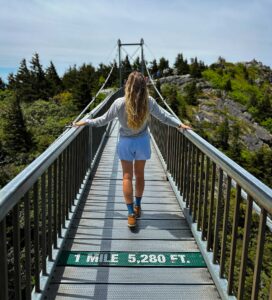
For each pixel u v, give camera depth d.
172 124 3.71
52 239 3.13
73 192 4.07
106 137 9.76
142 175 3.73
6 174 28.39
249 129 66.56
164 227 3.75
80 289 2.68
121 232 3.61
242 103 79.12
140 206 4.02
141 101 3.29
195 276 2.88
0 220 1.54
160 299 2.59
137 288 2.71
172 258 3.13
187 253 3.22
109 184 5.26
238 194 2.26
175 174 4.93
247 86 91.31
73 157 4.07
